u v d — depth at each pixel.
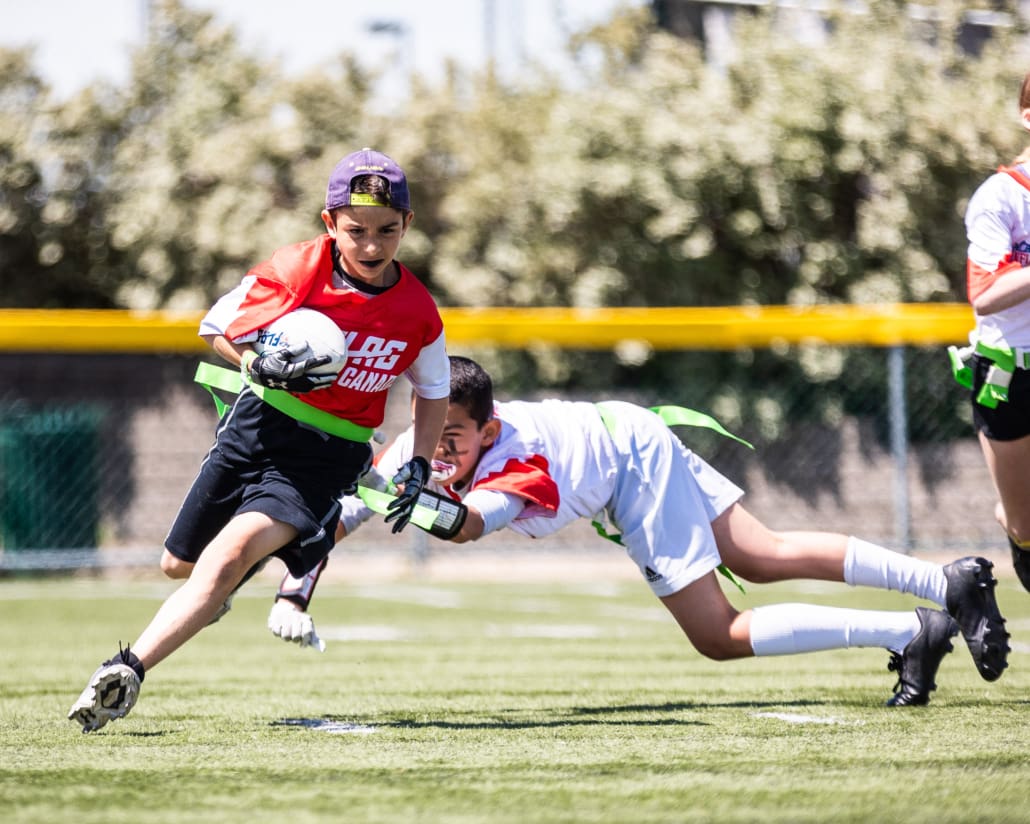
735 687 16.45
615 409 14.65
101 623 26.72
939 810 8.86
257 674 18.44
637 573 41.69
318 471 12.54
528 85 54.41
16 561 36.50
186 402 42.41
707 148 48.22
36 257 56.06
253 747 11.72
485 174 52.62
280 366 11.80
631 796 9.34
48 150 55.19
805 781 9.89
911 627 14.14
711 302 49.00
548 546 42.19
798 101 48.59
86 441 41.38
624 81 52.09
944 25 52.03
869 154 48.62
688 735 12.34
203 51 57.97
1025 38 52.38
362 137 54.75
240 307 12.36
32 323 34.31
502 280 51.62
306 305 12.36
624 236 49.00
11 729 12.97
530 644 22.50
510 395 46.25
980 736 12.13
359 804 9.07
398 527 12.73
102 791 9.56
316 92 54.97
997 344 14.60
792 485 43.44
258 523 12.16
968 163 48.78
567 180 48.66
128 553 37.25
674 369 46.19
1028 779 9.96
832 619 14.16
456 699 15.59
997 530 41.72
